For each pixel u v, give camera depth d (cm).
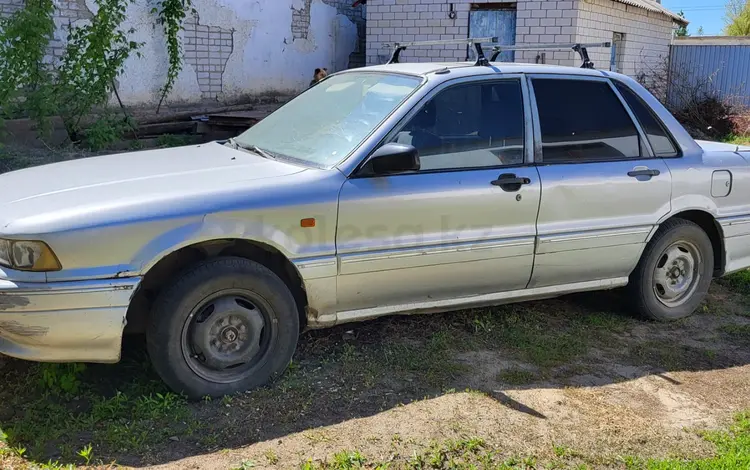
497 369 407
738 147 540
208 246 359
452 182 397
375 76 450
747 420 361
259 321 363
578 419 356
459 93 414
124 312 322
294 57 1456
